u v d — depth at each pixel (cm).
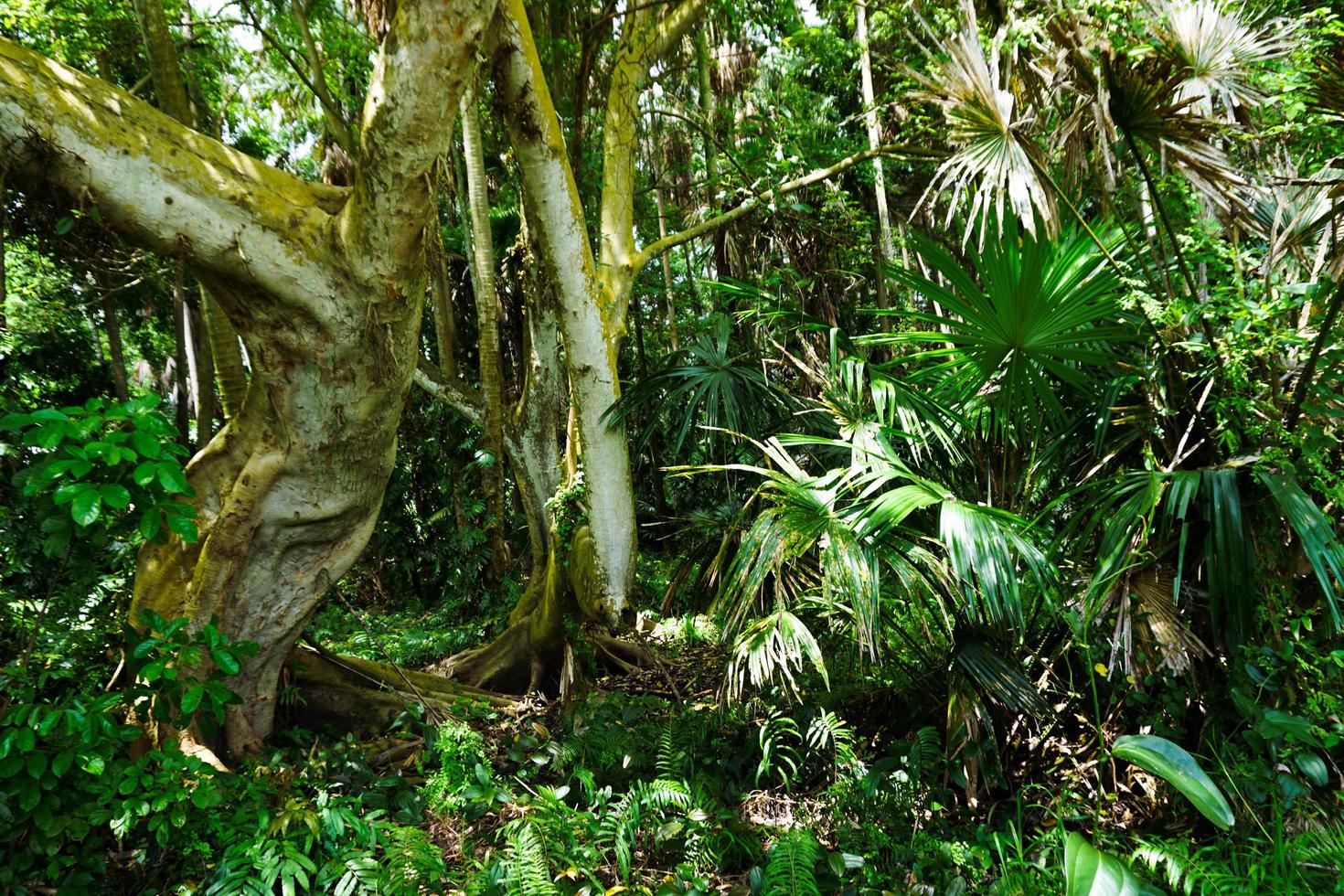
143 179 293
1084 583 294
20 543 319
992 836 274
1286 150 309
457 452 1005
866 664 370
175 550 364
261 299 324
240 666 285
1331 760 256
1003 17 415
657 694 517
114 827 251
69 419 248
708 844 288
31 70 281
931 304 500
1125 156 307
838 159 742
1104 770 315
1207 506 260
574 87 748
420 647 691
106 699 246
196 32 775
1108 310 297
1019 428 346
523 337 973
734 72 1050
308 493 363
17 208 315
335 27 748
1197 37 271
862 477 304
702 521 421
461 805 331
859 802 296
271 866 250
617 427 575
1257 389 279
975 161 285
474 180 730
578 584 587
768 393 516
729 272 783
